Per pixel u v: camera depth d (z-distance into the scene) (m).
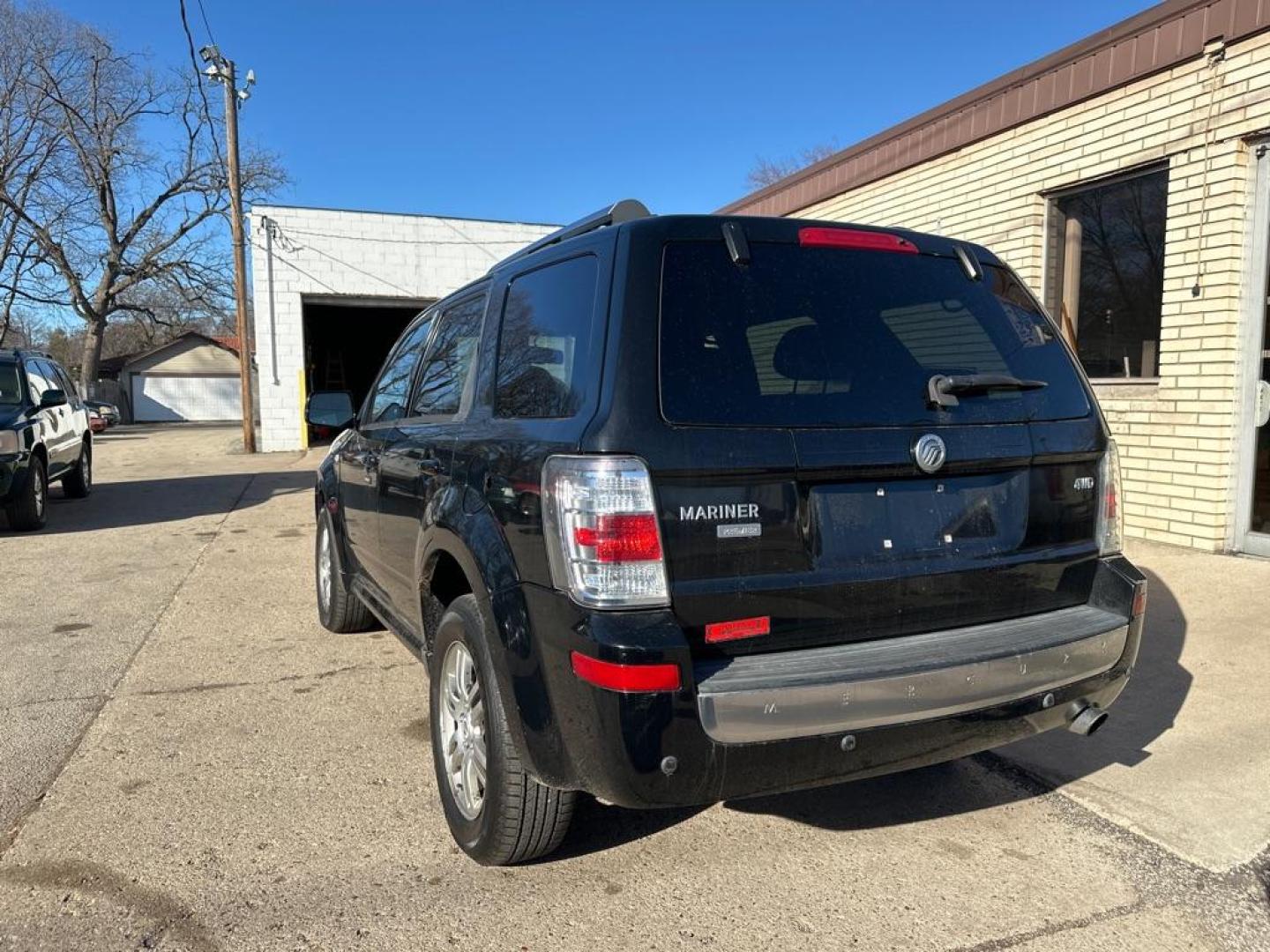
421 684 4.59
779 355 2.53
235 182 19.27
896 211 9.65
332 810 3.26
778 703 2.25
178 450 21.52
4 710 4.24
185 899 2.71
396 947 2.49
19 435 8.91
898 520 2.57
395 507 3.83
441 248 19.69
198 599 6.37
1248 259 6.40
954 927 2.58
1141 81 6.93
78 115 36.75
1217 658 4.64
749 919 2.62
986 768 3.61
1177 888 2.77
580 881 2.82
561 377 2.63
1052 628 2.72
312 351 27.20
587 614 2.26
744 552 2.36
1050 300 8.00
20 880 2.80
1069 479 2.88
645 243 2.53
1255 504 6.54
